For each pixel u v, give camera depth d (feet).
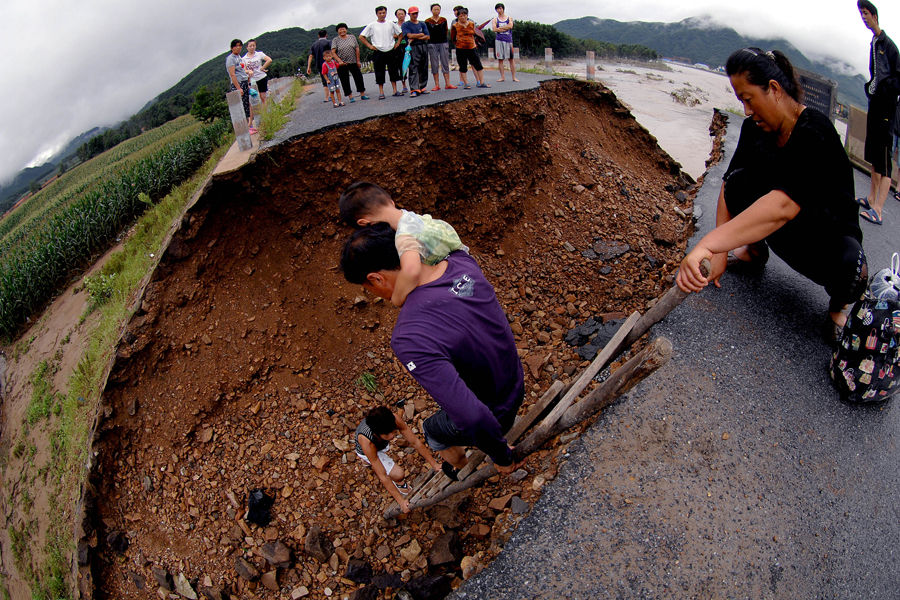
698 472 10.80
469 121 26.81
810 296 14.67
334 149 24.12
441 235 7.86
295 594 16.65
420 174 25.93
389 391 22.56
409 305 7.67
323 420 21.48
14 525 25.58
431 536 15.99
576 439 11.82
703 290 14.75
